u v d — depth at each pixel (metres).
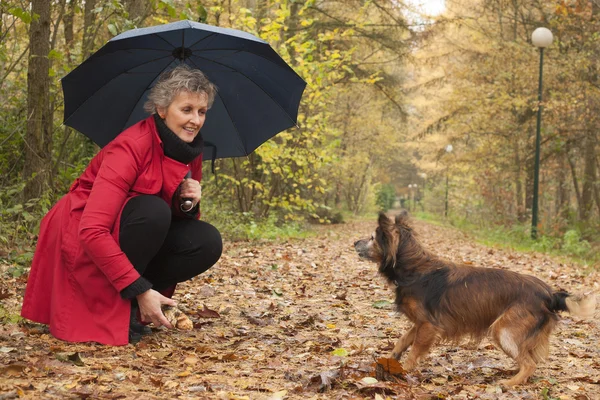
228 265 9.30
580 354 5.26
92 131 4.88
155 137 4.29
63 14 9.95
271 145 14.38
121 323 4.15
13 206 8.45
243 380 3.76
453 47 28.58
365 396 3.62
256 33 13.24
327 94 15.29
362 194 49.62
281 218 19.92
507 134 26.28
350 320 6.20
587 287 10.04
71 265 4.11
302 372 4.02
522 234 22.59
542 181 27.19
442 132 31.64
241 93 5.00
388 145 43.88
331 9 24.61
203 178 16.47
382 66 28.64
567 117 21.56
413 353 4.33
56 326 4.11
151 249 4.29
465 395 3.84
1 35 9.14
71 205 4.21
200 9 7.68
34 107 8.73
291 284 8.33
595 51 21.45
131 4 10.53
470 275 4.32
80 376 3.43
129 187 4.21
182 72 4.23
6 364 3.54
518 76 23.28
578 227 21.41
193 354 4.24
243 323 5.65
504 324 4.16
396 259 4.44
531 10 26.52
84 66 4.47
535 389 4.11
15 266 7.02
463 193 36.97
